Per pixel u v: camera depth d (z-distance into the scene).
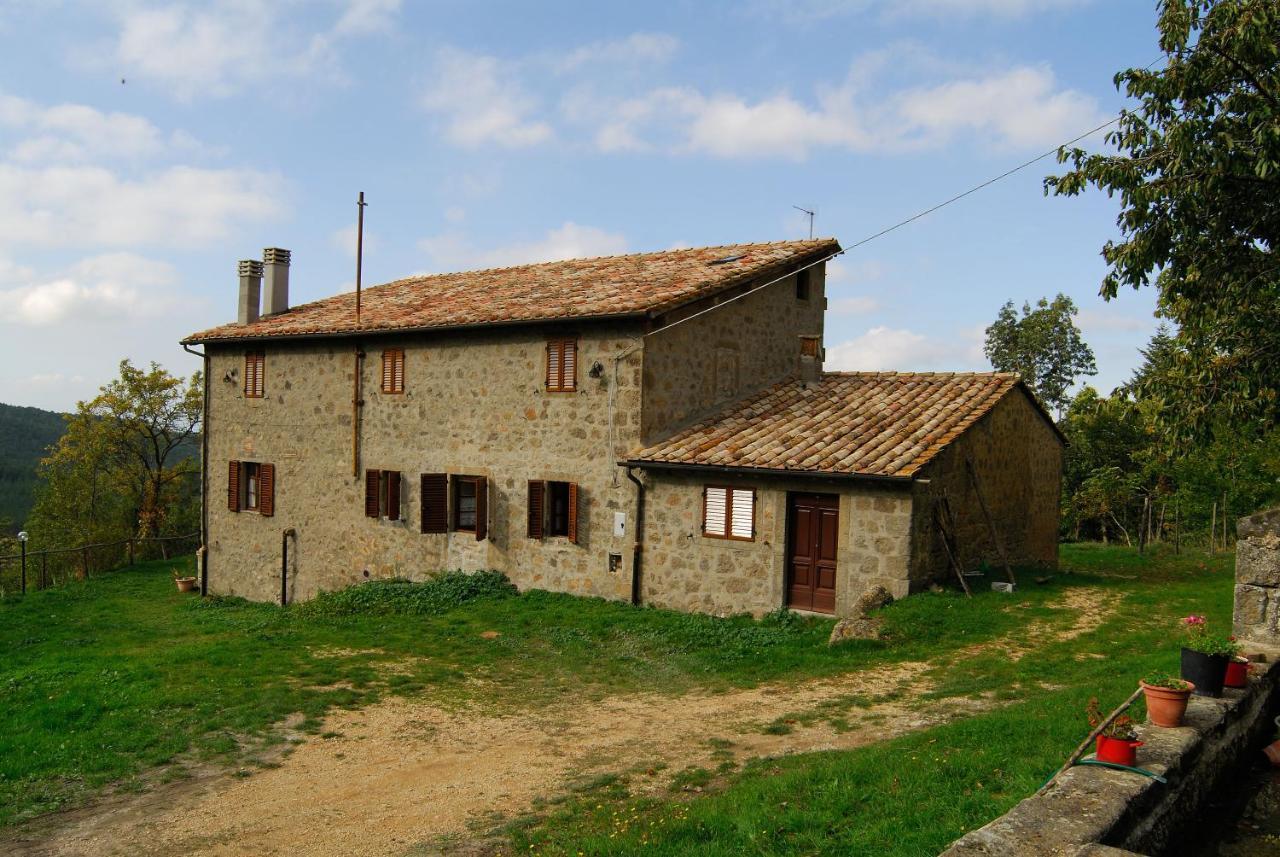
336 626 14.42
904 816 5.22
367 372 18.66
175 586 23.55
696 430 15.01
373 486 18.36
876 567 12.57
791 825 5.38
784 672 10.60
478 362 16.86
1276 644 6.84
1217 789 5.41
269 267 21.83
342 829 6.70
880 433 13.64
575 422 15.51
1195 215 9.49
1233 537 22.36
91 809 7.31
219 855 6.36
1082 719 6.61
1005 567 14.26
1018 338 37.00
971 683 9.22
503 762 8.10
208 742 8.85
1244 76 9.23
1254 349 10.03
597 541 15.25
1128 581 15.08
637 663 11.66
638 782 7.21
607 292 16.05
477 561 16.88
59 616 18.73
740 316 16.69
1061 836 3.81
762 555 13.54
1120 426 29.48
